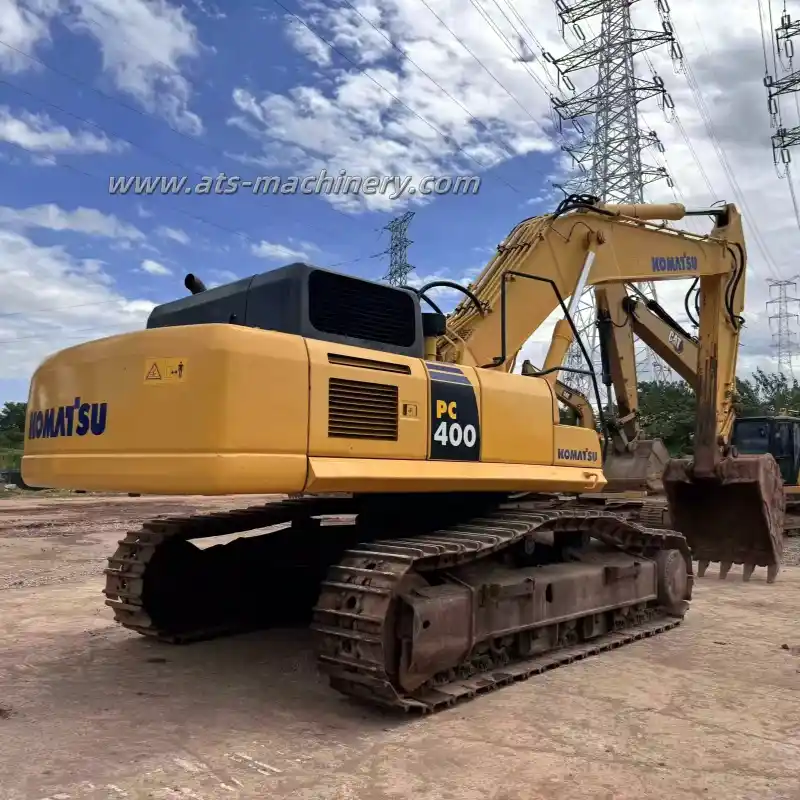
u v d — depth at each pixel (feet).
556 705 16.69
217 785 12.57
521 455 20.34
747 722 15.70
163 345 15.01
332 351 16.22
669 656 20.93
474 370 19.86
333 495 23.67
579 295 27.30
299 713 16.14
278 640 22.49
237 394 14.42
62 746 14.24
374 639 14.93
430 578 17.53
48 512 70.69
